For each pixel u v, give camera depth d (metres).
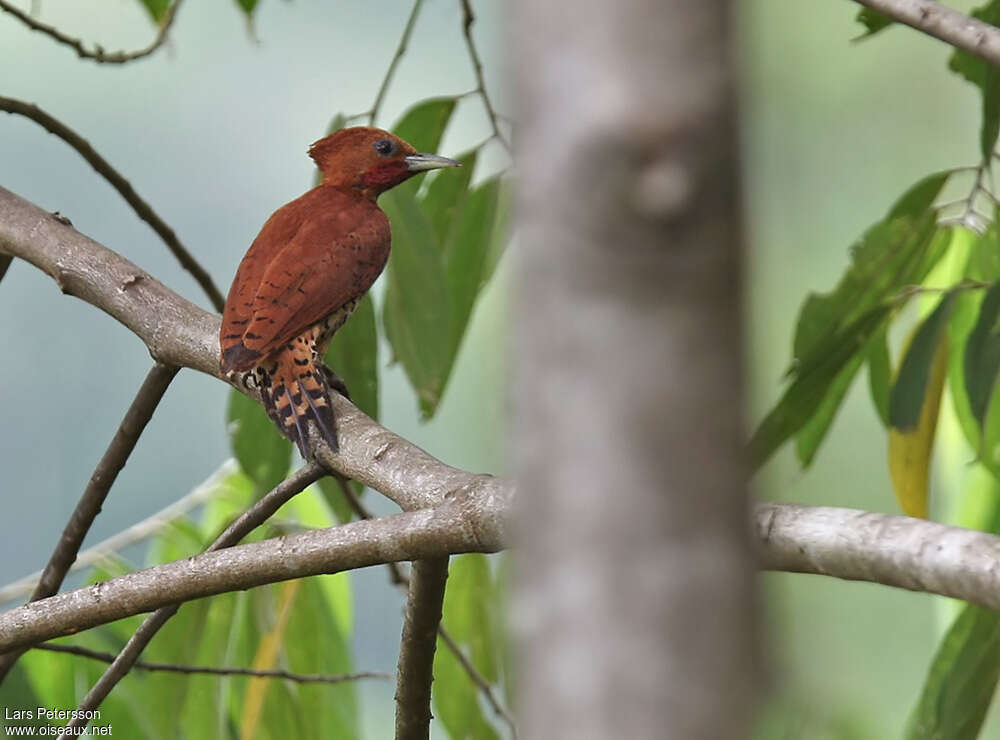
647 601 1.99
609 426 2.01
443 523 6.15
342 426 7.78
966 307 10.38
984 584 4.64
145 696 11.37
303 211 10.66
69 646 9.19
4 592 11.22
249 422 11.01
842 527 4.98
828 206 10.08
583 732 1.97
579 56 1.97
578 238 2.01
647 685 1.97
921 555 4.81
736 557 2.00
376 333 11.11
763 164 2.49
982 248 10.23
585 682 1.98
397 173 11.63
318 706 11.73
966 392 8.84
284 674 9.58
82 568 11.64
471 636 11.63
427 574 7.07
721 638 1.98
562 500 2.02
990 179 9.54
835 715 4.79
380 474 7.36
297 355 9.12
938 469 11.30
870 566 4.93
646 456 2.00
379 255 10.41
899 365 9.25
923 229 9.76
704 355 2.00
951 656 8.74
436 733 12.51
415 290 10.86
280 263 9.75
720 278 2.00
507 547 6.07
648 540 2.00
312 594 11.80
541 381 2.04
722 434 2.00
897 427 9.23
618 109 1.97
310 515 12.27
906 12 6.69
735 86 1.97
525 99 2.01
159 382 8.89
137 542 11.95
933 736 8.45
